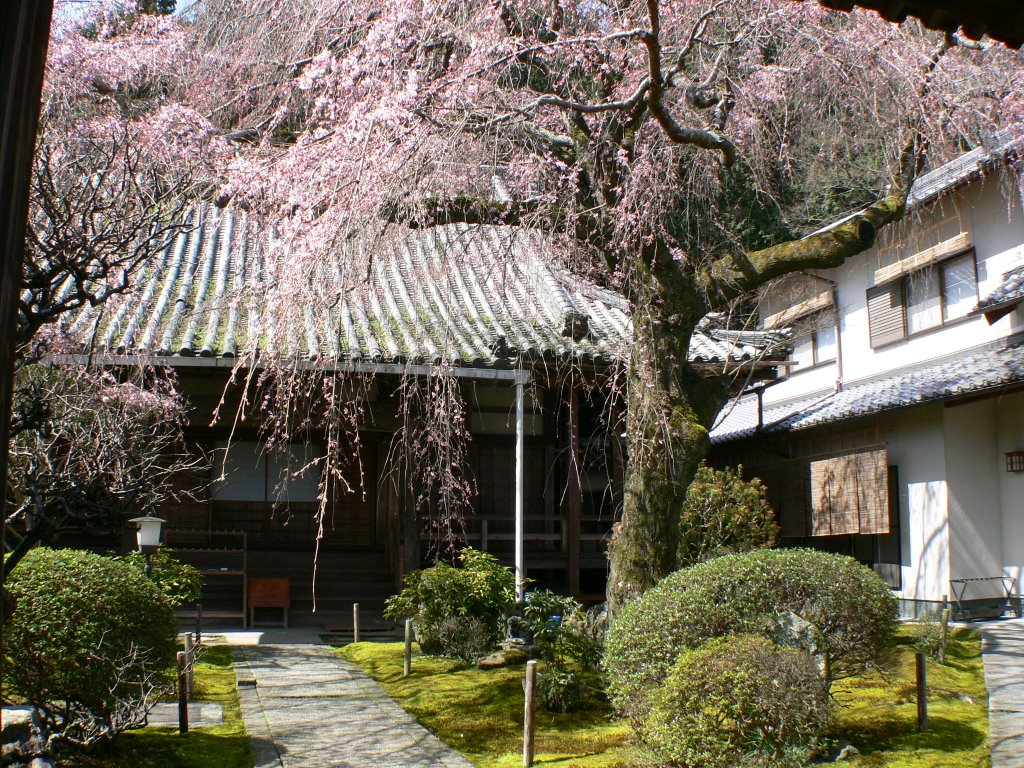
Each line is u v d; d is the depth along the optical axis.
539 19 8.15
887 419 13.52
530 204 8.16
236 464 12.41
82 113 7.65
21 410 5.04
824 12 8.15
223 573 11.46
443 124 6.98
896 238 13.88
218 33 11.00
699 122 8.56
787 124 9.07
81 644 5.53
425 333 10.87
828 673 6.37
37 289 4.97
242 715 7.12
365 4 7.66
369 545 12.84
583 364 11.09
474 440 12.59
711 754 5.21
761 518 11.15
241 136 9.12
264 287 7.29
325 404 10.99
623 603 7.78
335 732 6.68
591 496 13.43
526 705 6.05
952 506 12.18
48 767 4.86
